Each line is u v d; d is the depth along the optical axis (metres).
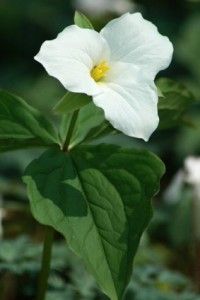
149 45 0.61
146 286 0.83
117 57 0.61
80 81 0.58
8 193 1.03
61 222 0.59
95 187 0.61
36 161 0.62
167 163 1.48
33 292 0.81
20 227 0.97
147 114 0.58
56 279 0.81
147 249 0.92
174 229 0.99
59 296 0.79
